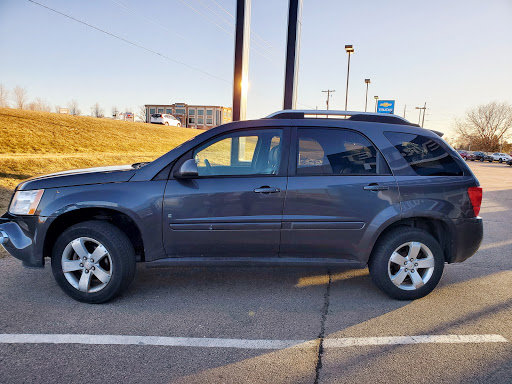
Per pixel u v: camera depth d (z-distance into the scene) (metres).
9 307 3.48
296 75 10.39
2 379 2.41
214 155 3.74
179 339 2.98
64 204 3.45
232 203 3.54
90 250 3.63
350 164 3.69
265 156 3.72
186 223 3.54
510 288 4.17
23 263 3.57
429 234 3.72
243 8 9.42
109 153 17.67
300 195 3.57
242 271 4.59
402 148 3.77
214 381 2.45
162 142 25.83
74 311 3.43
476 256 5.47
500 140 83.56
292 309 3.56
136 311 3.46
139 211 3.48
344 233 3.63
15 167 10.91
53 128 20.92
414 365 2.65
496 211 9.73
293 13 10.16
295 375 2.52
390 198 3.62
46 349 2.79
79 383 2.40
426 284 3.75
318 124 3.75
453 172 3.81
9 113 23.11
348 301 3.76
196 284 4.15
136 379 2.45
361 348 2.88
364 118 3.89
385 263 3.68
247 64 9.72
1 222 3.66
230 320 3.32
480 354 2.80
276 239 3.62
